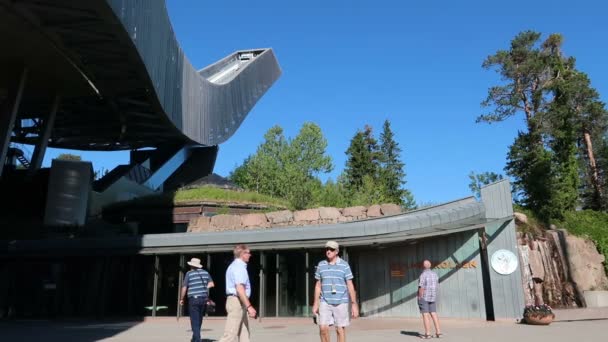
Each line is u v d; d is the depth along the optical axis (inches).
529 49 1565.0
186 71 1860.2
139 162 2322.8
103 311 781.9
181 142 2298.2
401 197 2140.7
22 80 1362.0
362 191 1368.1
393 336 481.7
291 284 724.7
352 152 2728.8
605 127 1750.7
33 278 807.7
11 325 653.3
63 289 799.7
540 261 909.8
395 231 674.8
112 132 2133.4
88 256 781.3
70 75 1472.7
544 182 1091.9
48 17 1069.8
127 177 1820.9
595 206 1759.4
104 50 1239.5
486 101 1556.3
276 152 2426.2
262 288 700.0
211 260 776.9
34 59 1336.1
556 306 888.3
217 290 764.0
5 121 1330.0
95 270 804.6
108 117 1942.7
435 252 708.7
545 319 596.4
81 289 797.9
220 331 548.4
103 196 1587.1
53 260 805.2
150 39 1285.7
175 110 1739.7
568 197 1133.1
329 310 300.0
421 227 681.0
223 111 2437.3
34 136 2183.8
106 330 570.9
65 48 1222.9
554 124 1325.0
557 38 1636.3
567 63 1648.6
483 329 548.1
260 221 911.0
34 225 1236.5
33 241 800.9
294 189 1475.1
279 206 1322.6
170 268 782.5
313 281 719.1
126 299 784.9
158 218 1269.7
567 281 945.5
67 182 1296.8
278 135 2461.9
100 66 1357.0
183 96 1834.4
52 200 1272.1
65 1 971.9
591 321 661.3
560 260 954.1
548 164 1119.0
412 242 720.3
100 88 1539.1
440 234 674.2
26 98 1686.8
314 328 574.6
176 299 765.9
